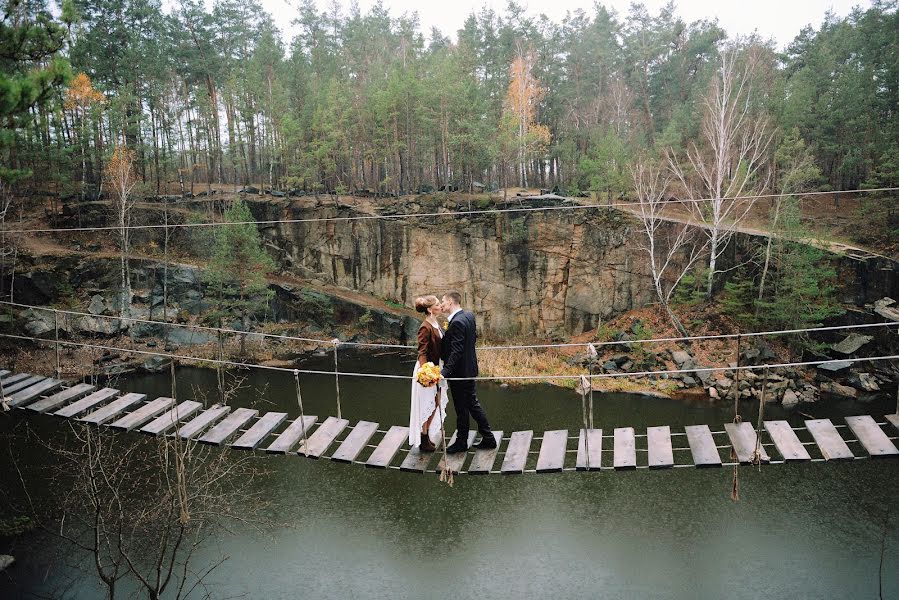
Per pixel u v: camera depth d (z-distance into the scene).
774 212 26.56
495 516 14.17
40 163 33.09
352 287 34.81
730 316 27.11
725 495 14.86
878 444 6.26
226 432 7.63
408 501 14.93
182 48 43.91
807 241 25.02
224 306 29.44
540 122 44.41
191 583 11.52
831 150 32.53
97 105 32.59
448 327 6.25
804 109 32.47
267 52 43.47
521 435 6.83
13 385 9.54
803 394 22.08
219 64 45.12
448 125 35.62
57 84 6.96
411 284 33.66
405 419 19.52
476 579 11.63
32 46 7.21
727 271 28.00
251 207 36.31
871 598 10.64
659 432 7.01
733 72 35.38
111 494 13.81
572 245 30.78
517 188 38.06
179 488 9.48
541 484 15.79
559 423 19.67
